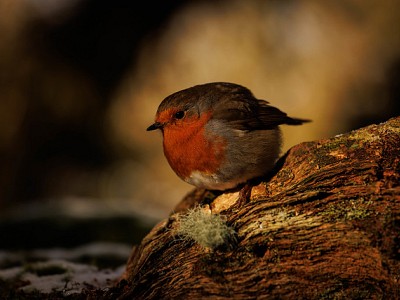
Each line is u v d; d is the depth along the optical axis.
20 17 15.89
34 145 15.48
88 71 16.31
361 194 4.47
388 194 4.39
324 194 4.57
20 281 6.08
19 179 15.20
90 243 9.21
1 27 15.61
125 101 16.19
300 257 4.39
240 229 4.64
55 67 15.98
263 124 5.71
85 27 16.55
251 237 4.52
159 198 15.44
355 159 4.76
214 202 5.57
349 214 4.40
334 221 4.39
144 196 15.45
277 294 4.31
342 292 4.33
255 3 16.44
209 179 5.57
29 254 8.05
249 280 4.34
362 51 16.20
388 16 16.42
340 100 15.71
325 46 16.08
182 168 5.66
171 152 5.68
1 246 9.11
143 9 16.94
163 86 16.03
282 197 4.71
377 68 16.05
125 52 16.59
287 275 4.36
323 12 16.48
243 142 5.47
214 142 5.47
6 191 15.00
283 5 16.53
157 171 15.87
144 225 9.73
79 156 15.84
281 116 5.98
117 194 15.46
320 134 15.31
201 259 4.47
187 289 4.37
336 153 4.91
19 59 15.59
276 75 15.68
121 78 16.42
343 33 16.31
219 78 15.64
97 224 9.59
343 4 16.61
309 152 5.10
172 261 4.73
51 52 16.03
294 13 16.44
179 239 4.87
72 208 10.34
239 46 15.89
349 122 15.55
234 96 5.80
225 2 16.58
